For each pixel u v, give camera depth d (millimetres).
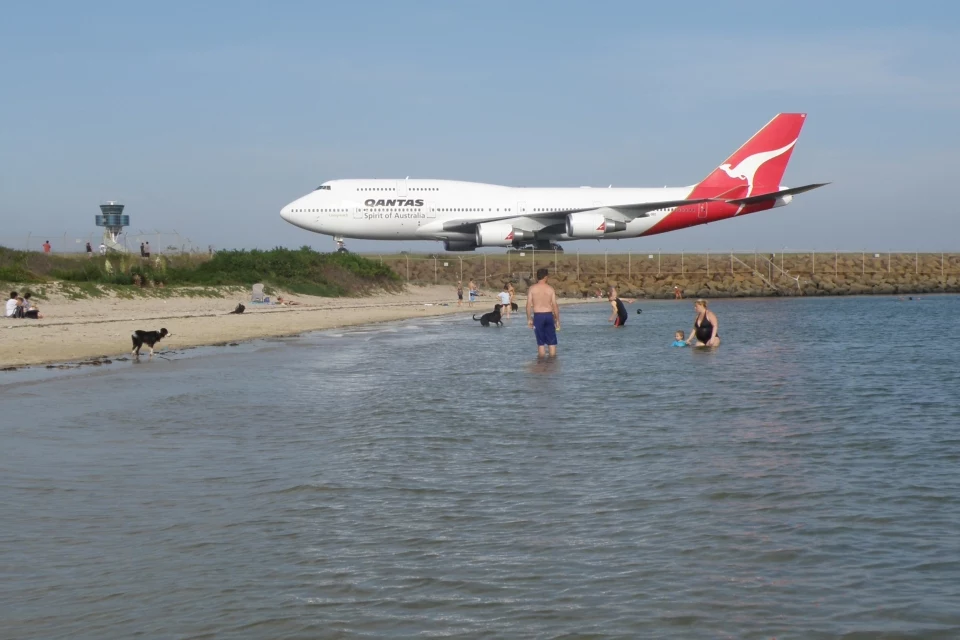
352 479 8695
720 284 70188
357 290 53156
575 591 5695
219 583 5832
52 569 6082
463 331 31094
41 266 41500
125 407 13242
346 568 6113
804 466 9320
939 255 89688
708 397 14742
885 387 16125
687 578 5922
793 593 5656
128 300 38062
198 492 8148
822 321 38094
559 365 19859
